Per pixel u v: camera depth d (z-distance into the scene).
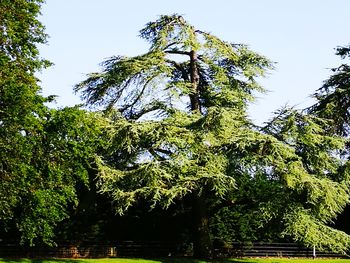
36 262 23.08
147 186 22.81
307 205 24.62
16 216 21.86
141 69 25.72
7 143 19.75
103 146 23.59
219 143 23.91
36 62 22.89
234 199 27.16
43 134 21.03
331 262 27.11
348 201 24.50
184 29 26.44
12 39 21.55
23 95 19.91
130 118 27.69
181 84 25.89
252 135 23.45
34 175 20.44
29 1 23.31
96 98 27.28
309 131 24.34
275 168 23.55
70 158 21.91
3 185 19.66
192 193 26.95
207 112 24.08
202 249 26.77
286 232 23.61
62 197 21.59
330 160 25.05
